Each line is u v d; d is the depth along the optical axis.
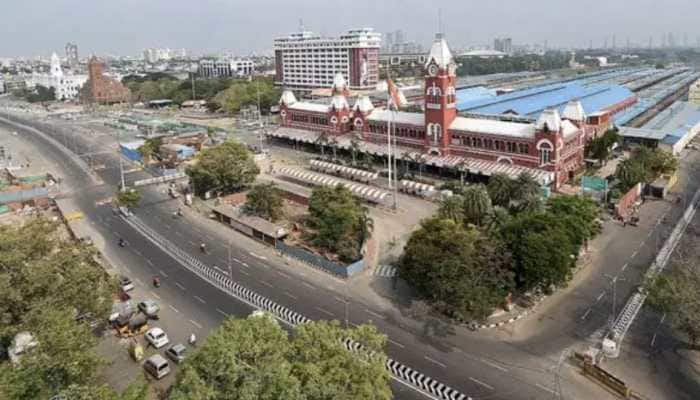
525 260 81.56
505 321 82.31
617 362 71.69
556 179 137.38
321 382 48.28
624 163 137.38
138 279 99.75
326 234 106.88
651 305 75.50
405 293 92.25
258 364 49.59
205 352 49.53
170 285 97.31
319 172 168.75
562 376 69.19
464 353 74.69
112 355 75.69
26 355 55.59
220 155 145.12
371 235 116.44
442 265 78.38
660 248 106.12
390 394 52.34
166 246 115.62
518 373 70.06
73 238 119.69
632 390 65.94
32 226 79.12
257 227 118.69
